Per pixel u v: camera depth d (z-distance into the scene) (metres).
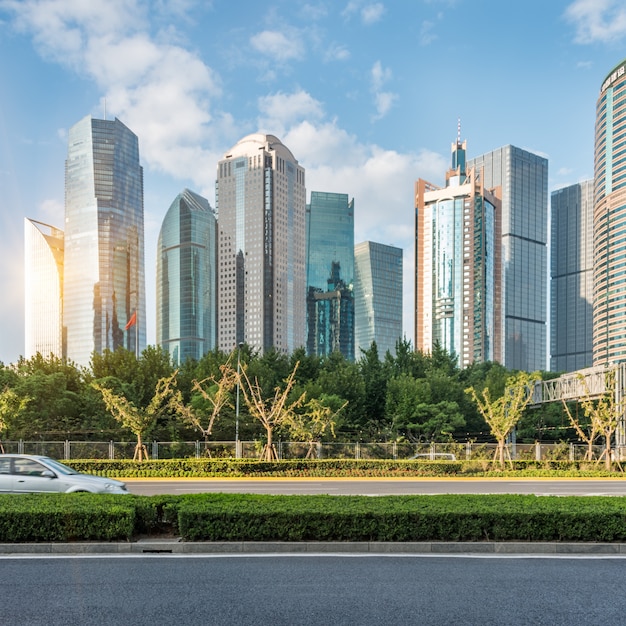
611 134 135.75
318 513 10.78
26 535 10.46
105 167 154.25
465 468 31.20
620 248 130.38
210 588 8.18
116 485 13.95
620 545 10.62
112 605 7.46
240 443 35.22
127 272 152.00
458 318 190.00
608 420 34.31
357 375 55.62
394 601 7.69
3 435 38.28
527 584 8.52
